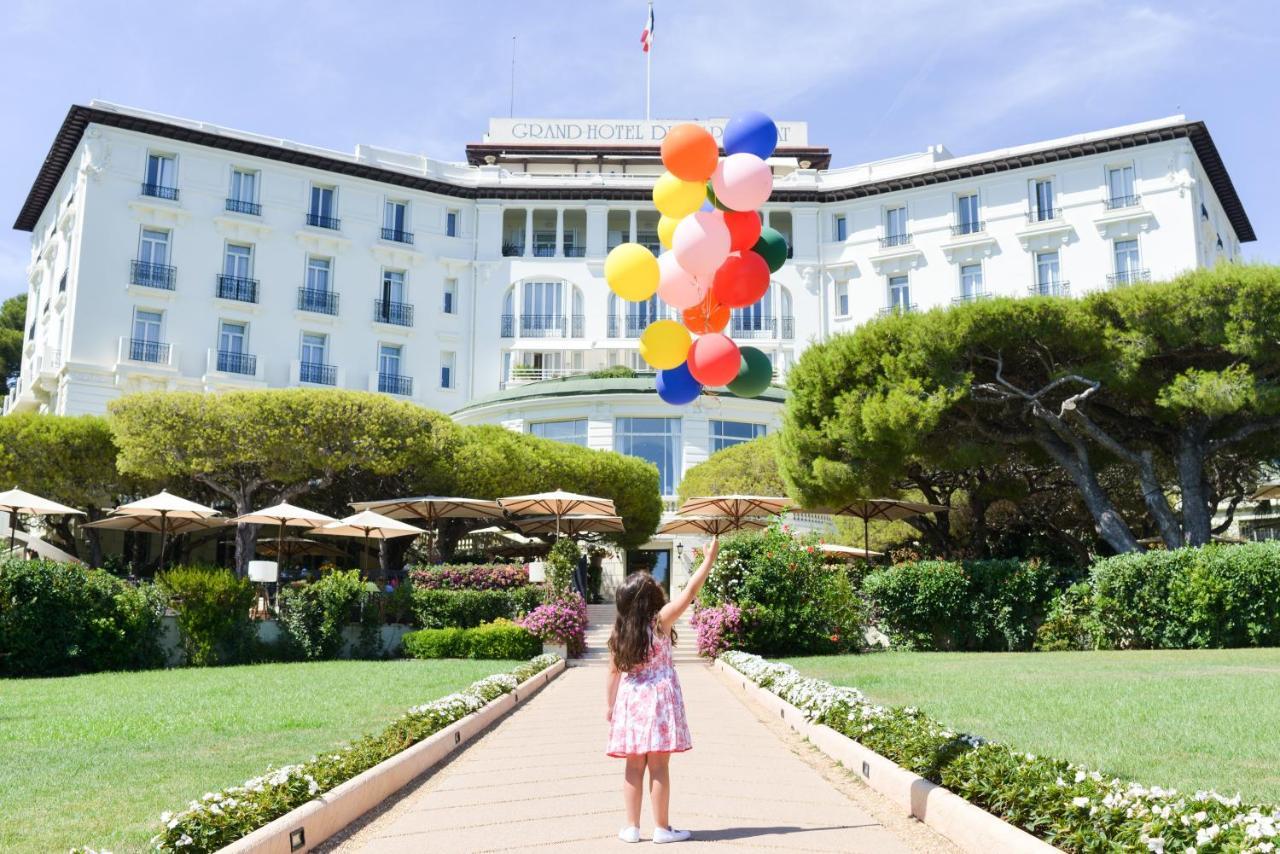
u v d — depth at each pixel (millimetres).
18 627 16141
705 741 8938
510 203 46062
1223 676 11836
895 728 7133
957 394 19469
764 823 5711
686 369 7699
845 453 20922
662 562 37875
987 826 4773
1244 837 3871
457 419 39875
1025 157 42906
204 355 39281
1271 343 18219
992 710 9414
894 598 19078
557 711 11711
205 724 9570
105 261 37812
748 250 7594
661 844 5234
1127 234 41344
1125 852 4012
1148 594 17297
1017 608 18484
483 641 19047
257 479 28969
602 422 37031
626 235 48281
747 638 18359
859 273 45719
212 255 39969
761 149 7609
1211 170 43438
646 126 53125
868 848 5109
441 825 5789
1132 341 19172
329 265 42625
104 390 36938
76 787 6504
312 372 41438
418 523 30297
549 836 5465
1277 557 16453
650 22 37938
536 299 45281
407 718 8367
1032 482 24078
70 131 39125
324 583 19922
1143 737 7602
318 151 42344
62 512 23297
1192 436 20125
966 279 44031
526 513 29234
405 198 44594
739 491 32438
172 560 33250
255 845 4605
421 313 44031
